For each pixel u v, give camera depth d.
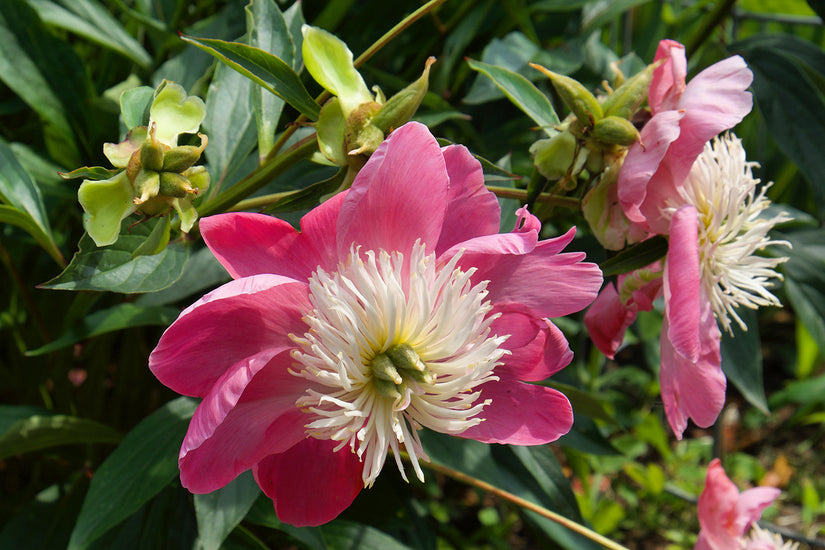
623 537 1.25
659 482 1.18
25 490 0.86
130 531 0.67
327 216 0.51
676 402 0.57
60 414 0.67
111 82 0.81
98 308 0.72
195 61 0.68
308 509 0.52
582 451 0.72
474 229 0.52
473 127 0.93
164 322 0.63
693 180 0.58
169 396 0.79
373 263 0.50
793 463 1.43
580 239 0.80
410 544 0.81
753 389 0.74
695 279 0.54
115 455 0.61
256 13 0.59
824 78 0.77
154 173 0.51
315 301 0.49
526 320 0.52
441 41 0.80
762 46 0.79
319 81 0.54
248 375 0.48
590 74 0.85
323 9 0.77
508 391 0.53
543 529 0.71
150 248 0.52
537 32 0.89
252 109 0.63
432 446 0.66
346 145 0.53
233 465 0.50
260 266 0.50
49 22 0.70
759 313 1.67
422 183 0.50
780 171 1.42
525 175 0.78
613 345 0.61
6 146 0.61
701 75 0.55
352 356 0.49
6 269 0.80
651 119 0.55
